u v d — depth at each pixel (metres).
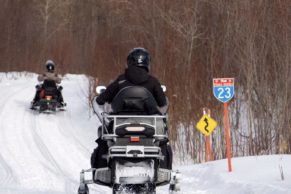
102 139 17.11
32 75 107.31
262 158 27.88
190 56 42.66
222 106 35.81
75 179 26.91
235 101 38.72
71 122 49.38
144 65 17.55
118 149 16.12
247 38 35.34
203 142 34.88
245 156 30.23
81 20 109.75
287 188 20.50
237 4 38.00
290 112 32.22
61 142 38.91
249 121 35.03
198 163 32.12
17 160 31.77
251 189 21.41
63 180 26.47
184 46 44.16
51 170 29.17
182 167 29.23
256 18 35.62
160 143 17.00
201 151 34.84
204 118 31.09
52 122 48.34
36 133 42.31
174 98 38.31
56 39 124.69
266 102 33.66
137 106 17.09
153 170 16.23
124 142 16.31
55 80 53.88
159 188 24.14
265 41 35.44
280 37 34.59
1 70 110.88
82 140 40.34
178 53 42.78
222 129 34.25
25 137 40.22
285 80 32.72
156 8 49.22
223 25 41.44
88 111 54.94
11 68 112.31
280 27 34.59
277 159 27.16
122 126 16.34
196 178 26.17
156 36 48.00
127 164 16.27
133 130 16.22
